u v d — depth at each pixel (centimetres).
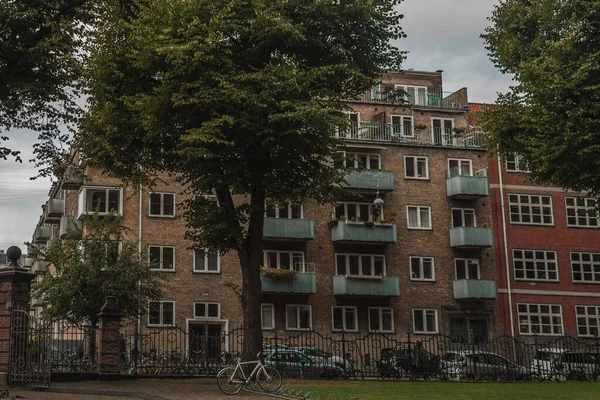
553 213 5619
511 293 5406
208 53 2548
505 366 3169
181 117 2617
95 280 3559
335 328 5056
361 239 5109
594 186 3234
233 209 2778
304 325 4994
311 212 5162
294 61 2747
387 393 2234
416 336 5172
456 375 3083
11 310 2395
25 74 2620
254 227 2847
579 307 5522
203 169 2644
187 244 4812
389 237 5159
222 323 4794
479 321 5334
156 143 2734
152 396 2009
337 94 2942
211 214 2742
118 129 2730
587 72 3059
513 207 5566
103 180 4731
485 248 5416
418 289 5259
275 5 2642
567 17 3269
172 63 2508
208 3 2612
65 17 2677
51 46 2575
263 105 2511
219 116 2558
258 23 2606
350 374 3044
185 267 4791
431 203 5416
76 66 2630
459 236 5309
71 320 3572
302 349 3122
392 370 3034
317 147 2717
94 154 2803
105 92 2680
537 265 5519
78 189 5000
